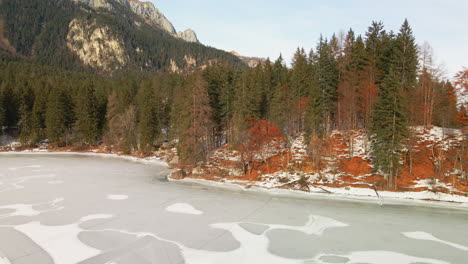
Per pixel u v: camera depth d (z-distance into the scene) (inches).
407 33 1779.0
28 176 1572.3
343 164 1508.4
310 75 2130.9
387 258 649.0
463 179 1214.9
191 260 624.1
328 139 1753.2
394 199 1134.4
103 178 1558.8
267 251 676.7
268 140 1664.6
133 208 1006.4
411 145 1354.6
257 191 1312.7
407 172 1337.4
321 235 781.3
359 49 1923.0
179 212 970.7
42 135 2938.0
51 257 633.0
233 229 817.5
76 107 2935.5
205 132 1752.0
